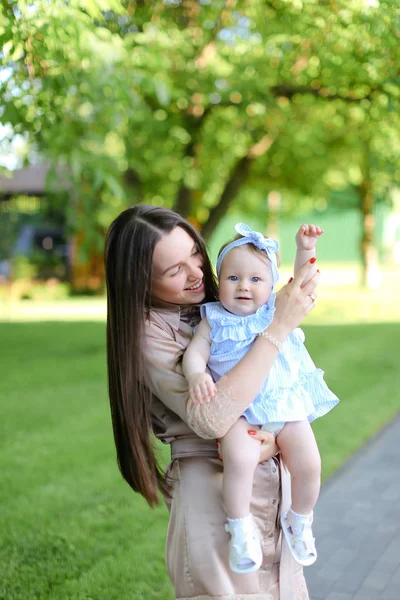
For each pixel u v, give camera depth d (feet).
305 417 6.98
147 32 23.71
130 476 7.34
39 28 13.71
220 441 6.74
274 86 27.37
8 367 31.12
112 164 22.13
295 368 7.10
